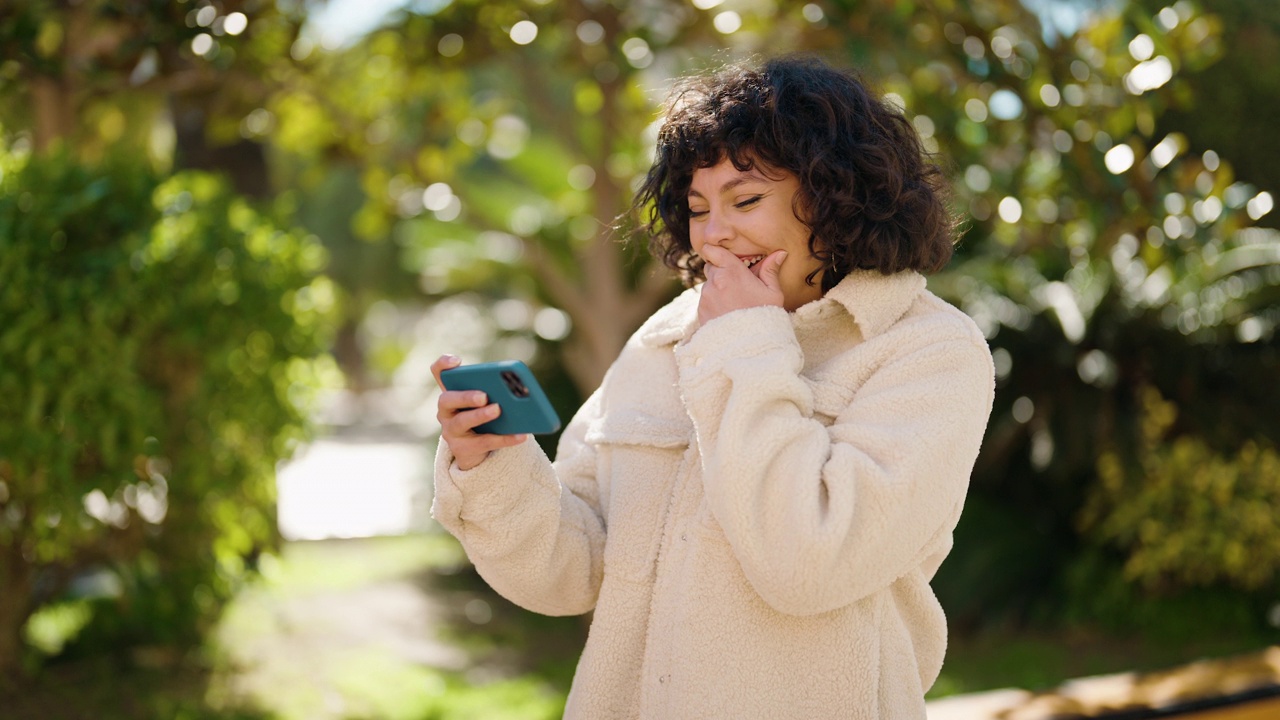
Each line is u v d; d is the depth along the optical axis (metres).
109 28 4.12
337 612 5.51
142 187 3.87
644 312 5.20
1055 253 4.25
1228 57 6.07
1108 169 3.51
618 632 1.32
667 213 1.42
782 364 1.19
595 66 4.81
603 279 5.12
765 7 4.46
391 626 5.38
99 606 4.75
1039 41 3.66
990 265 5.77
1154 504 5.34
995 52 3.74
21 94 4.99
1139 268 5.54
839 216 1.24
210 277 3.76
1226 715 2.39
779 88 1.26
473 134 5.40
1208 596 5.34
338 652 4.83
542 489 1.32
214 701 4.09
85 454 3.70
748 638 1.24
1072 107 3.59
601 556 1.41
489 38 4.74
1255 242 5.51
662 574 1.30
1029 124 3.72
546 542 1.33
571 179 5.48
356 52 4.94
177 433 3.84
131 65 3.96
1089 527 5.74
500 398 1.19
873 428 1.20
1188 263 5.25
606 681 1.32
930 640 1.40
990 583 5.59
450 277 6.84
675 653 1.25
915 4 3.74
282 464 4.14
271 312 3.92
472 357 6.63
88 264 3.55
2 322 3.38
